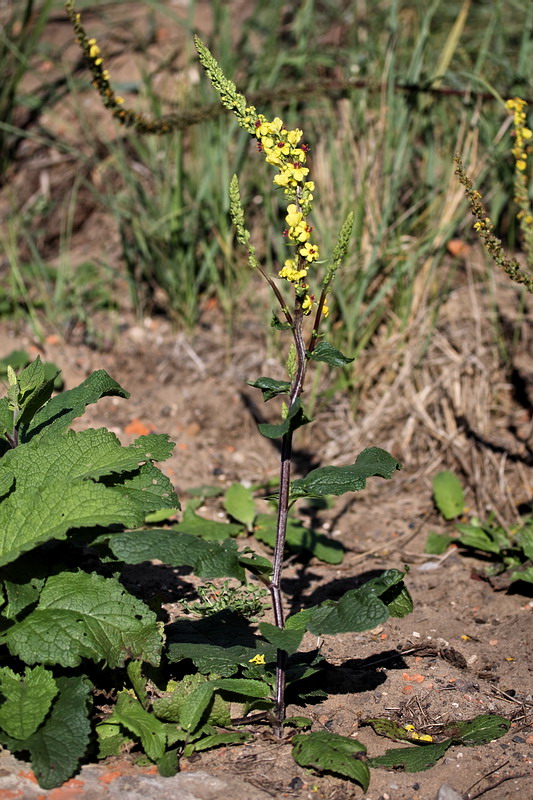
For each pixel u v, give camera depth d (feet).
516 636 10.77
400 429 15.20
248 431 15.56
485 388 15.20
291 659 9.52
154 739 8.11
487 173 17.60
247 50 20.88
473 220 16.40
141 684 8.43
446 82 18.61
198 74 19.85
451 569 12.35
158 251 16.96
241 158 17.60
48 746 7.63
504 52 19.76
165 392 16.11
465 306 16.69
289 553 12.71
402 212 17.17
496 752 8.72
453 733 9.02
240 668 8.99
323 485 8.31
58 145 17.89
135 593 10.96
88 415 15.43
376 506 14.10
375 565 12.50
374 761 8.49
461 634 10.87
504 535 12.92
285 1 21.59
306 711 9.24
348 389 15.83
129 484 8.98
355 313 15.35
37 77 21.12
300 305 8.13
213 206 16.99
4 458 8.89
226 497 13.16
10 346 16.75
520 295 16.55
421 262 15.99
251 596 11.16
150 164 18.22
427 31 17.13
